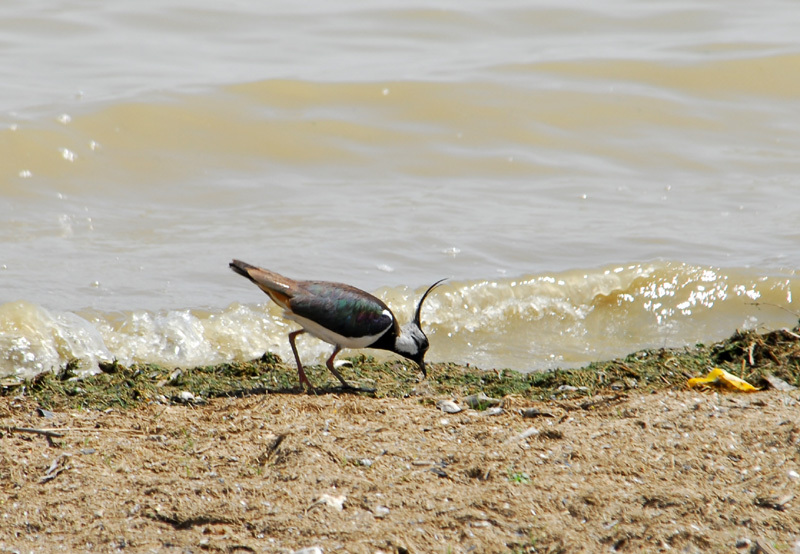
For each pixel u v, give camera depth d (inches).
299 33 1013.8
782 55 938.1
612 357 506.9
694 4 1139.3
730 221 679.1
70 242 607.5
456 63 932.0
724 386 392.2
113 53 924.0
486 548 259.1
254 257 591.5
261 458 321.4
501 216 680.4
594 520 270.2
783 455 304.3
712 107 876.6
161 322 509.4
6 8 1023.0
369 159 770.8
